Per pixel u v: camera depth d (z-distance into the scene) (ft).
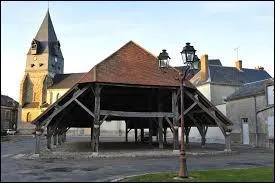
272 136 80.84
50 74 237.45
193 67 39.42
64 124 86.63
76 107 75.97
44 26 247.50
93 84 63.41
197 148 80.07
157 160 56.85
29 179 36.47
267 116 82.89
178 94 67.51
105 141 119.55
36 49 238.07
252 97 89.15
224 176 36.50
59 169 45.03
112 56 69.62
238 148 82.07
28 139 138.62
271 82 81.46
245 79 125.59
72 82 227.61
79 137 172.86
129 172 42.42
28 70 236.02
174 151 65.57
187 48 39.24
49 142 75.15
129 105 86.22
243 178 34.78
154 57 72.49
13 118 249.34
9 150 77.36
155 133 107.24
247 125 91.45
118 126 184.96
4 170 43.91
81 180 35.88
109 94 79.61
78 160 57.00
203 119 80.18
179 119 69.31
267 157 61.57
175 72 69.41
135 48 73.56
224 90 119.34
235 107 96.12
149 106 78.79
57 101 62.49
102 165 49.62
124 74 65.87
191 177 36.17
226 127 70.44
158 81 66.13
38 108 224.53
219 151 69.72
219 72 123.03
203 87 121.19
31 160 56.44
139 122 102.83
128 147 80.79
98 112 62.23
